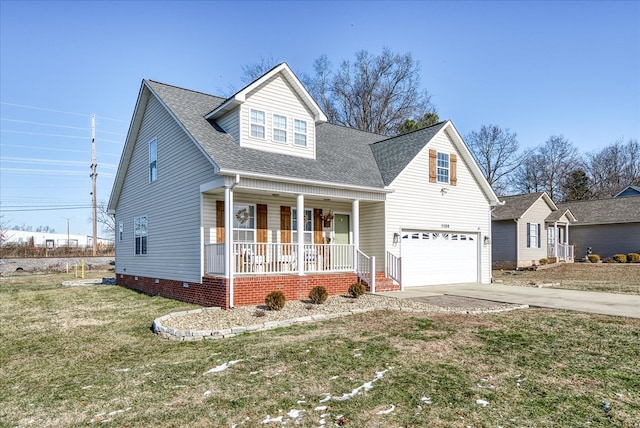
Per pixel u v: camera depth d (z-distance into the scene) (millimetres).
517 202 27844
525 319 9328
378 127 35375
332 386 5176
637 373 5598
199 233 12469
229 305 10867
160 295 14945
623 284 17156
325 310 10312
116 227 20375
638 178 47406
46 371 6188
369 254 16000
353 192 14305
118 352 7125
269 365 6062
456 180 18109
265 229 13992
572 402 4621
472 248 18734
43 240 61250
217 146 12305
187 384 5371
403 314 10000
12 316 11039
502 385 5148
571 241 31203
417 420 4188
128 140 17547
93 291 16828
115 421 4324
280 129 14000
